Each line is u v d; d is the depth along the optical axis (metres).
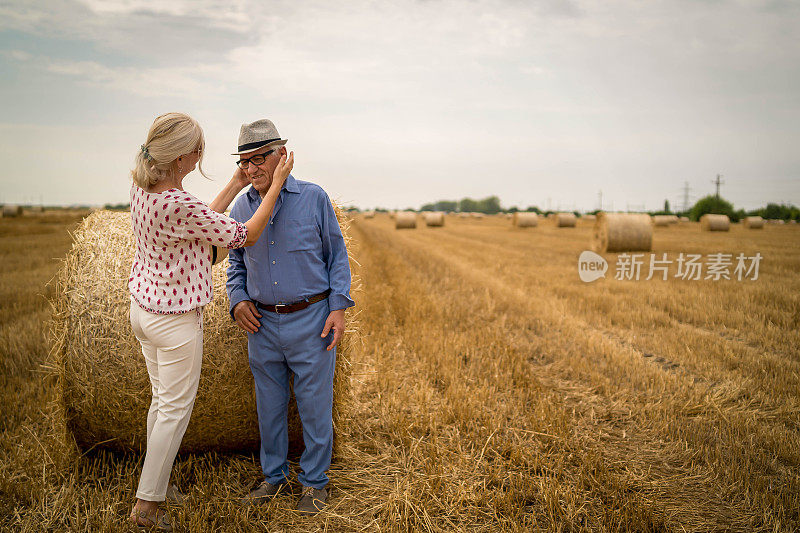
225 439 3.40
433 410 4.23
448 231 30.91
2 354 5.27
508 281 10.69
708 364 5.28
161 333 2.61
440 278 11.16
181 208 2.43
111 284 3.20
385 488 3.12
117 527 2.66
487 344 6.08
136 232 2.60
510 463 3.37
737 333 6.59
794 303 7.93
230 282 2.96
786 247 17.00
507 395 4.57
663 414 4.18
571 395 4.62
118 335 3.14
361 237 24.17
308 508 2.90
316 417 2.93
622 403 4.39
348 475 3.25
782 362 5.26
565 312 7.79
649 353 5.89
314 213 2.82
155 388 2.80
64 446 3.38
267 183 2.75
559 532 2.68
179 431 2.74
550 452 3.51
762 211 61.28
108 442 3.39
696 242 19.45
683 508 2.91
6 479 3.05
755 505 2.91
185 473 3.25
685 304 8.13
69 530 2.67
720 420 4.02
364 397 4.47
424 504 2.91
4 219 35.06
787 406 4.19
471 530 2.74
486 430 3.82
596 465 3.30
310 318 2.85
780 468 3.29
